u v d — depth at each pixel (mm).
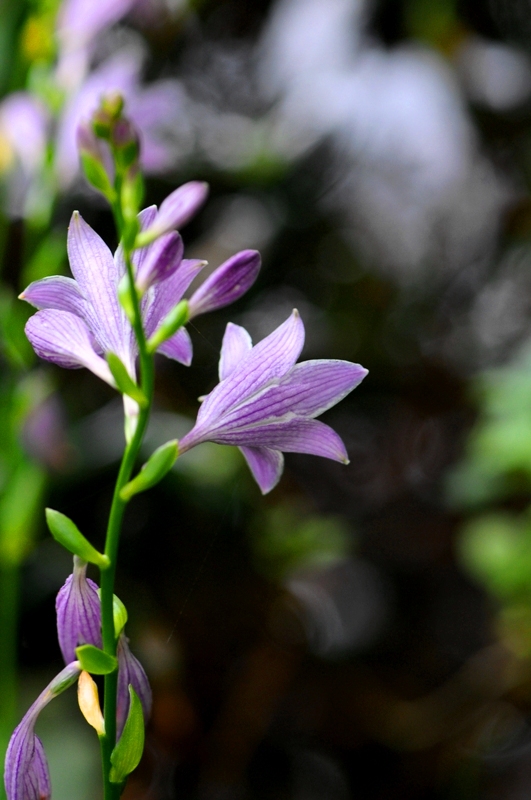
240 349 669
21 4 1396
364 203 2273
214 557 1815
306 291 2350
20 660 1541
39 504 1236
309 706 1933
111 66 1273
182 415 1761
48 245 1203
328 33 2217
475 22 2256
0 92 1428
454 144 2180
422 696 2014
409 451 2461
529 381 1454
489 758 1872
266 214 2213
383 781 1873
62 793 1252
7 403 1186
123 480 636
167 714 1686
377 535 2340
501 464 1431
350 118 2170
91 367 656
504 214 2424
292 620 1981
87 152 629
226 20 2275
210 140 2180
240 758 1798
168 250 633
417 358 2447
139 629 1647
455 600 2240
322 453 661
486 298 2557
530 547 1462
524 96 2252
